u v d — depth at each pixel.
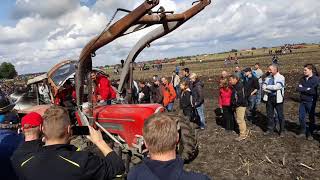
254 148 7.86
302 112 8.23
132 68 6.79
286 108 12.45
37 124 2.71
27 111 8.48
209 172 6.69
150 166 2.06
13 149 3.04
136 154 5.91
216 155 7.63
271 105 8.68
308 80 8.00
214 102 15.79
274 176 6.29
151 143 2.06
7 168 2.97
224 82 9.47
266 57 56.75
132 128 6.00
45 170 2.44
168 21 5.95
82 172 2.43
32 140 2.70
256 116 11.29
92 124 6.24
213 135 9.28
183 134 6.57
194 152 6.98
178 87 16.16
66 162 2.44
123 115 6.09
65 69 8.34
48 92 9.04
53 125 2.54
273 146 7.87
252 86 10.65
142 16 5.37
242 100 8.45
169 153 2.08
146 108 6.14
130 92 6.95
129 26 5.49
